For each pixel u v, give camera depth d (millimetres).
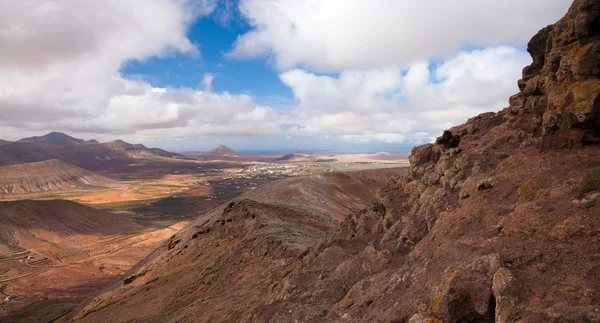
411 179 24156
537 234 9602
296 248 30594
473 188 14867
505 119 21344
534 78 19078
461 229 12359
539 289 7809
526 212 10516
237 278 29250
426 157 24484
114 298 43000
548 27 19781
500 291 7930
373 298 12258
